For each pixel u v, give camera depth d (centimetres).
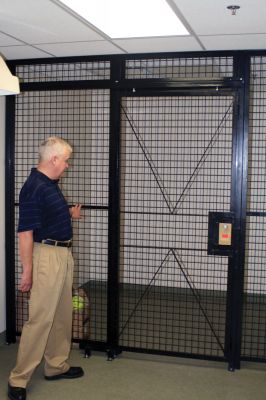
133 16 249
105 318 428
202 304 491
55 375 313
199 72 342
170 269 525
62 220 289
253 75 348
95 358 353
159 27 269
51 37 293
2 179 366
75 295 364
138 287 529
